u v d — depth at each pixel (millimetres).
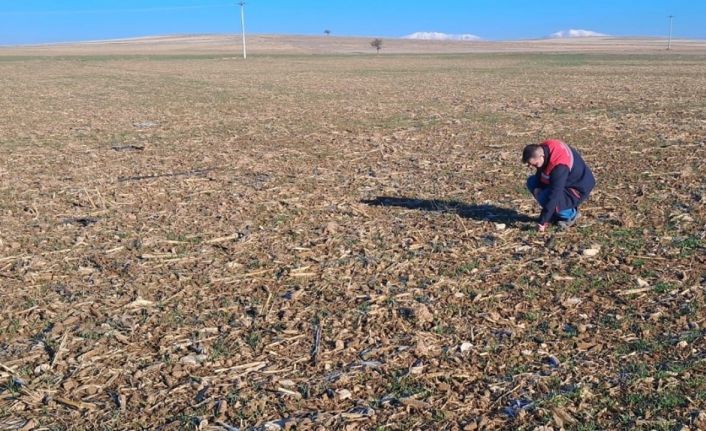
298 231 7770
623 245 6953
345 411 4219
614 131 14766
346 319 5465
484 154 12391
